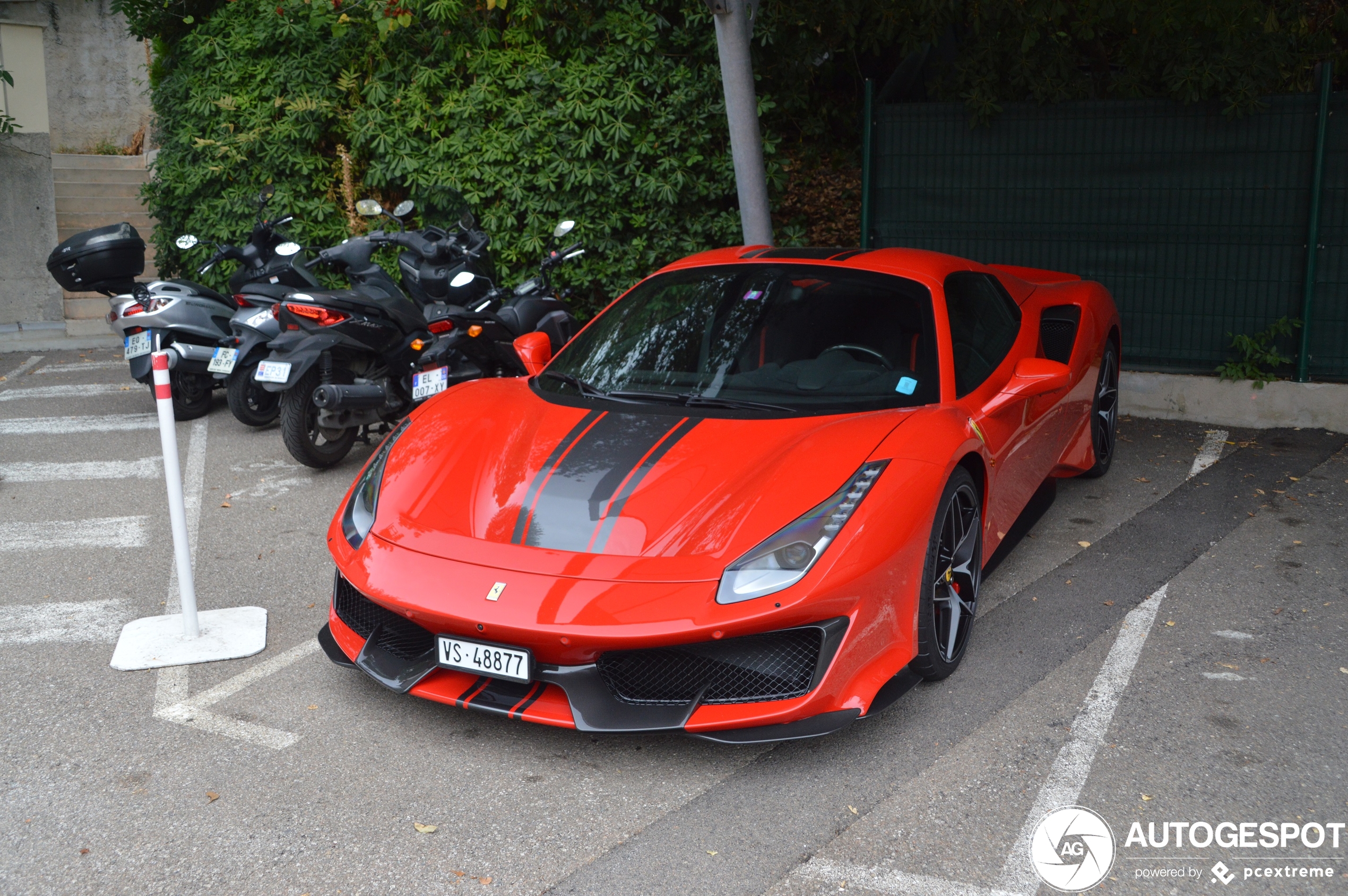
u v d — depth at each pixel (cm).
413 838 254
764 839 253
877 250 442
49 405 783
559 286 901
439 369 580
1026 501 424
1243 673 337
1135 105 696
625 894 233
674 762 289
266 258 756
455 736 303
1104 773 279
